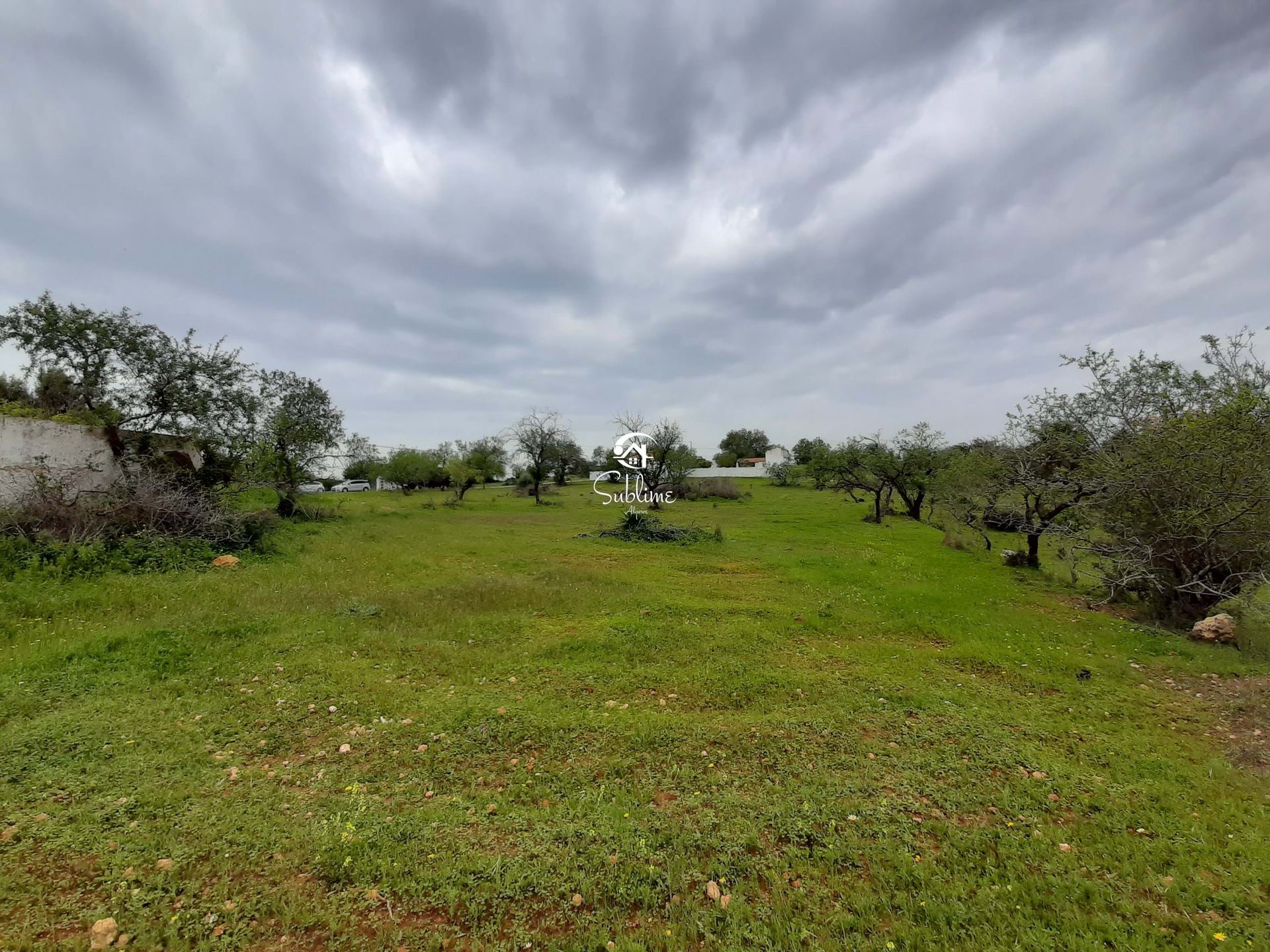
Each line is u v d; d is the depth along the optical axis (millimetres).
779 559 13617
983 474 14641
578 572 11234
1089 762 4152
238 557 10812
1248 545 7895
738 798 3500
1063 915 2570
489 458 42344
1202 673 6371
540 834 3096
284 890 2615
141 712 4453
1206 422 8156
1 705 4434
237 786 3521
